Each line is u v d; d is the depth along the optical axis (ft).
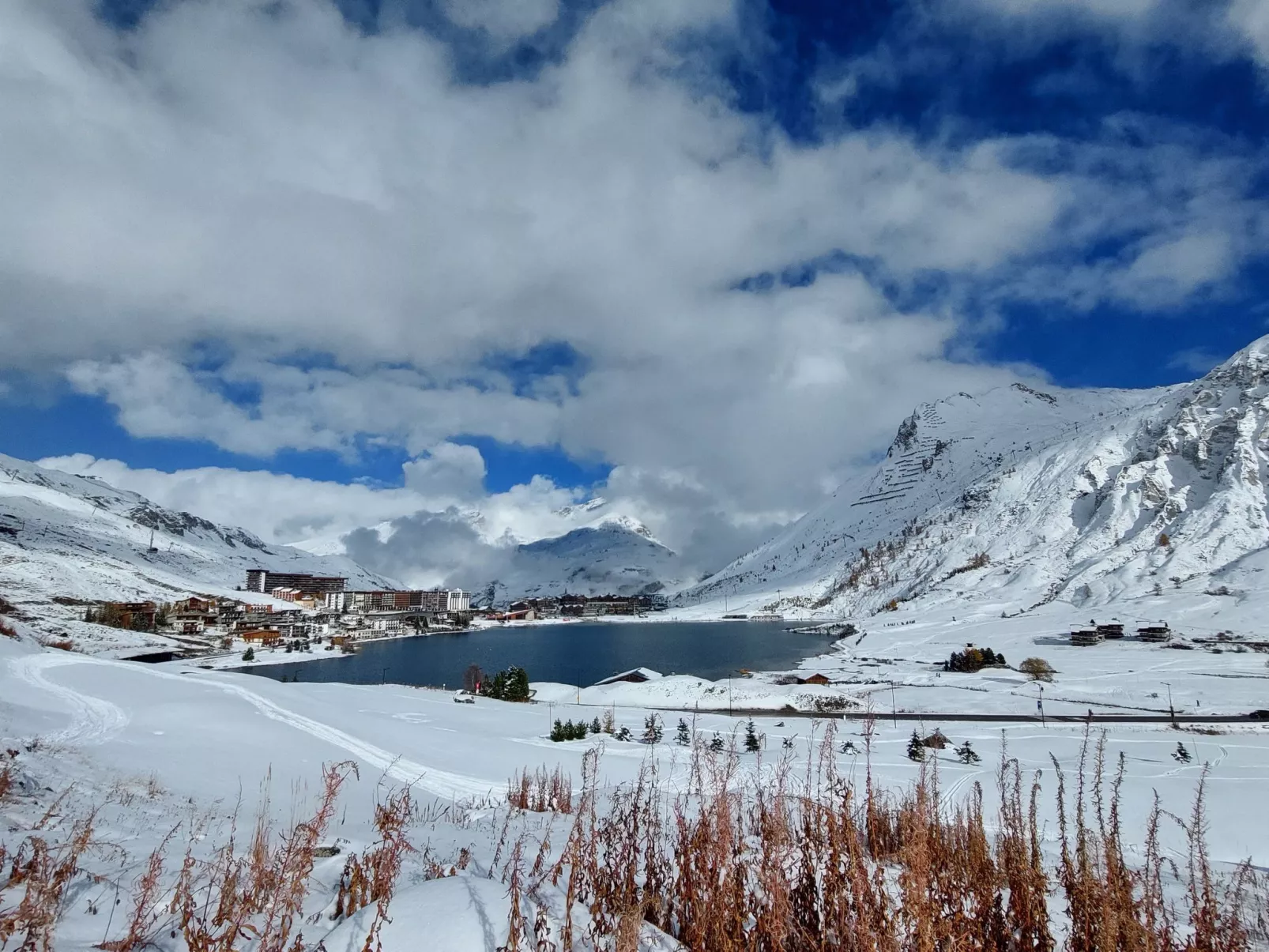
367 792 61.11
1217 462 608.19
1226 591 413.59
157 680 115.96
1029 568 613.93
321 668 428.56
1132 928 16.47
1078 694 243.81
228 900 17.16
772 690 279.69
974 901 17.39
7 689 85.97
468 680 297.33
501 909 14.71
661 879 19.25
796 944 15.62
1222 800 89.10
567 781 66.69
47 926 15.21
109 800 38.11
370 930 13.67
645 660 467.11
